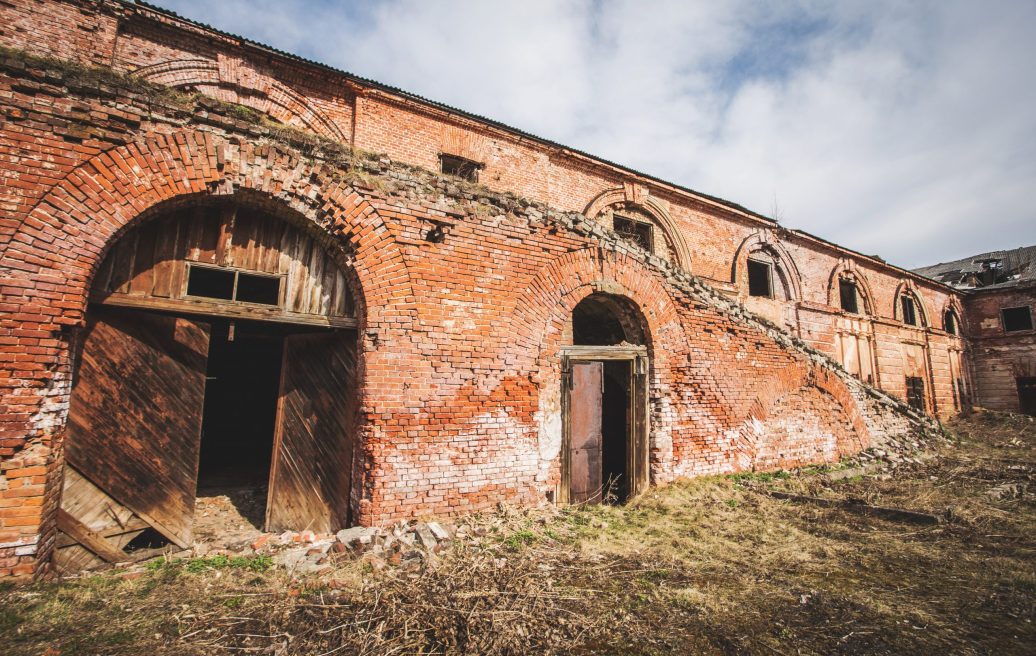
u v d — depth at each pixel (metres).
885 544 5.67
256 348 12.31
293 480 5.80
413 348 5.70
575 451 7.18
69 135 4.30
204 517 6.56
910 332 21.98
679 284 8.21
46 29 8.68
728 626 3.76
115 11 9.24
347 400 5.73
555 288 6.87
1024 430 17.34
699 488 7.59
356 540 4.86
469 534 5.36
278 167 5.27
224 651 3.16
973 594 4.39
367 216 5.61
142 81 4.75
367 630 3.40
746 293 17.25
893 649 3.49
